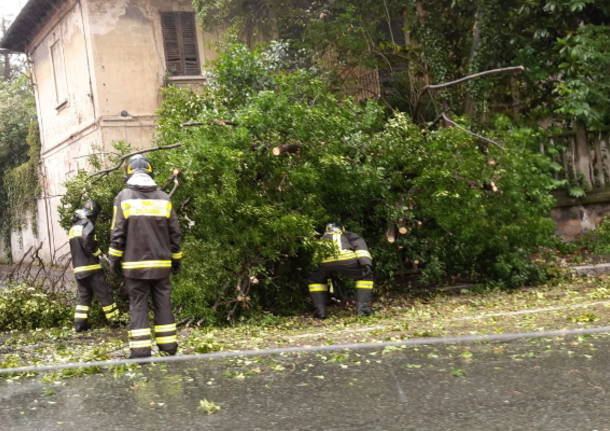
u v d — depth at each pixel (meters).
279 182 9.09
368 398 4.15
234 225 8.75
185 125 8.65
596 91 11.77
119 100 16.16
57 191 19.83
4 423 4.05
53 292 10.61
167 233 6.36
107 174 10.08
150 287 6.30
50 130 19.97
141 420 3.93
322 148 9.14
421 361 5.15
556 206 13.12
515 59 13.27
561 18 12.74
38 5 18.19
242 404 4.18
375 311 9.20
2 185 24.83
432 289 10.61
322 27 13.30
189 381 4.92
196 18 16.77
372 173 9.35
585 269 10.91
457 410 3.78
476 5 13.09
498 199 10.16
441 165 9.74
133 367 5.64
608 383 4.14
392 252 10.48
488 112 13.73
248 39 15.27
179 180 8.77
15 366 6.16
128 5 16.34
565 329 6.09
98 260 9.33
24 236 23.53
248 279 9.12
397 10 14.37
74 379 5.32
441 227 10.48
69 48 17.55
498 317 7.34
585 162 13.30
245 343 6.79
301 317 9.32
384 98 14.32
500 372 4.62
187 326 8.82
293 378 4.83
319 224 9.33
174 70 16.64
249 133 8.80
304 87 9.52
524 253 10.57
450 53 14.11
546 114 13.74
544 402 3.83
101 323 10.02
